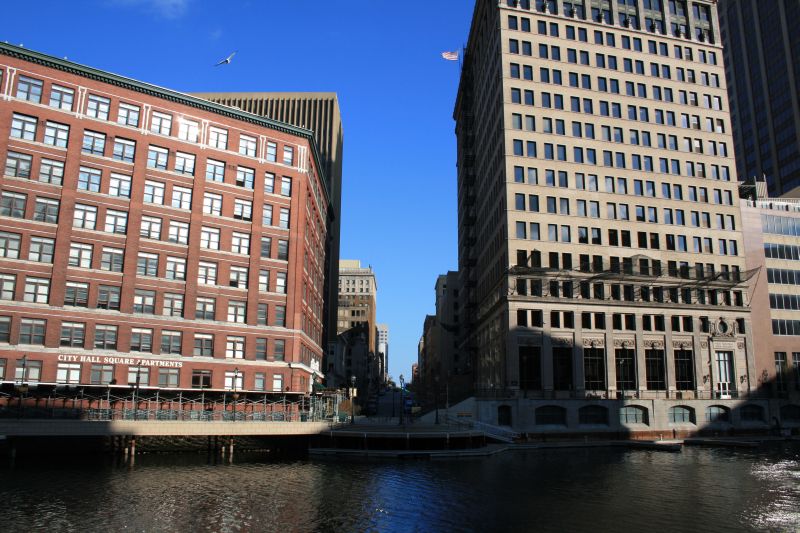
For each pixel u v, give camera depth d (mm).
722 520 26953
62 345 50719
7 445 43938
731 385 77438
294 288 63281
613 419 71125
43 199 52062
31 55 52656
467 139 110500
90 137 54906
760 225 85312
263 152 63938
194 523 25500
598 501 31000
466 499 31344
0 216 49938
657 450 58938
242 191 61938
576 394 71312
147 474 38312
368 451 50875
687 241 80312
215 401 55938
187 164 59375
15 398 45656
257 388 58812
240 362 58281
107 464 42688
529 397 70125
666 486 35781
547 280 73938
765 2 148500
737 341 78500
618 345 74062
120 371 52562
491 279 86250
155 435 46312
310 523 25953
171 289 56375
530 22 82562
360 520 26562
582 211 77688
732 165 84812
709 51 88375
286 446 55094
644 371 74125
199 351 56781
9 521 24891
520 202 76250
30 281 50406
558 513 28125
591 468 43812
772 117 144000
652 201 80375
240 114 62781
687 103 85375
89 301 52406
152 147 57750
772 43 145375
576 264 75500
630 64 84562
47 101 53219
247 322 59625
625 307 75188
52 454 46344
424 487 34875
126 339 53344
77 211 53344
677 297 78125
